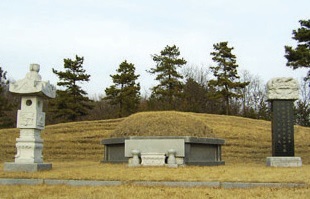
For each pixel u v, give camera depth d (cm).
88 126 2794
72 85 3747
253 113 4178
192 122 1670
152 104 3894
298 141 2519
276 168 1202
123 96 3788
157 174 1013
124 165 1373
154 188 849
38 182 941
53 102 3700
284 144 1366
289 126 1375
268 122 3131
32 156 1132
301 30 2627
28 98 1169
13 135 2500
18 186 884
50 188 854
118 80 3859
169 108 3725
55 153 2262
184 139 1395
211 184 891
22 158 1129
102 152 2302
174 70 3997
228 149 2339
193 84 4469
